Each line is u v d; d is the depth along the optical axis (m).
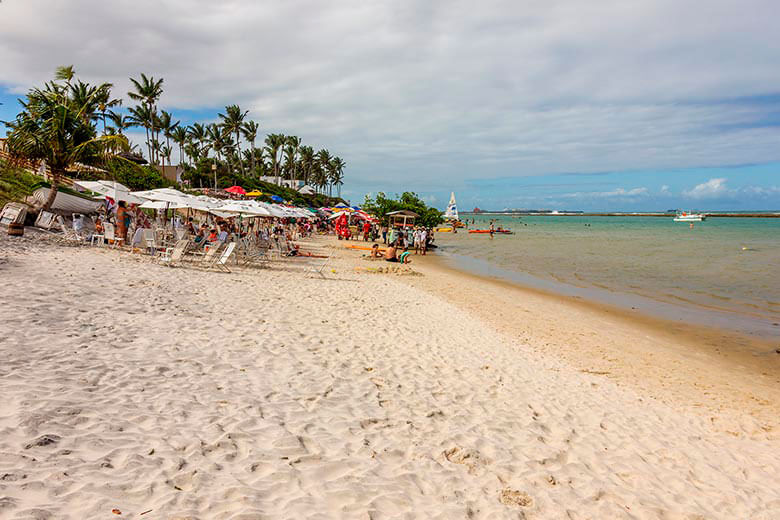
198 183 63.12
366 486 3.65
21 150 19.20
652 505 4.05
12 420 3.58
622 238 53.75
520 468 4.38
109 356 5.43
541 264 26.48
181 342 6.38
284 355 6.52
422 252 31.20
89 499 2.85
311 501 3.31
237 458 3.71
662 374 8.45
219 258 14.25
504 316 12.41
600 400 6.66
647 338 11.05
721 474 4.85
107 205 22.47
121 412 4.11
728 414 6.72
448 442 4.68
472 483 3.99
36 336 5.66
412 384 6.21
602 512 3.84
